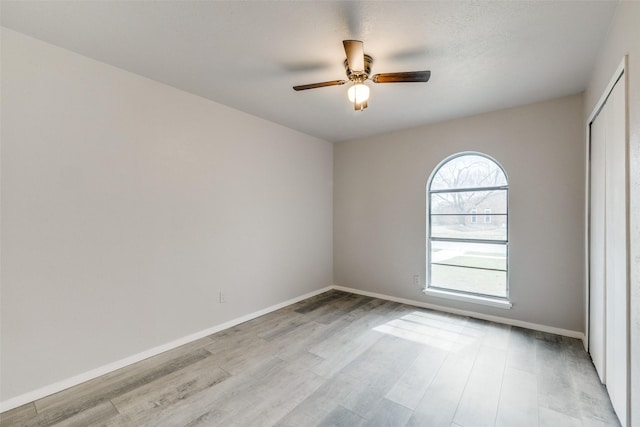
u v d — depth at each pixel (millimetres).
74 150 2205
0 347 1904
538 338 2934
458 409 1908
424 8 1726
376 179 4348
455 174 3764
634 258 1507
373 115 3529
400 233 4113
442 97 2986
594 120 2451
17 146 1966
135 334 2531
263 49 2172
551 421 1797
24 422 1811
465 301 3564
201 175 3027
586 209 2654
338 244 4805
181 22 1865
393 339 2928
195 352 2697
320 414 1867
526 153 3193
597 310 2338
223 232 3236
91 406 1952
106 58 2295
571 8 1720
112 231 2400
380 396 2043
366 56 2230
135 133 2539
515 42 2061
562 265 3020
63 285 2154
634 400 1506
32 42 2023
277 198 3885
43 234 2068
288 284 4047
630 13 1521
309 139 4398
